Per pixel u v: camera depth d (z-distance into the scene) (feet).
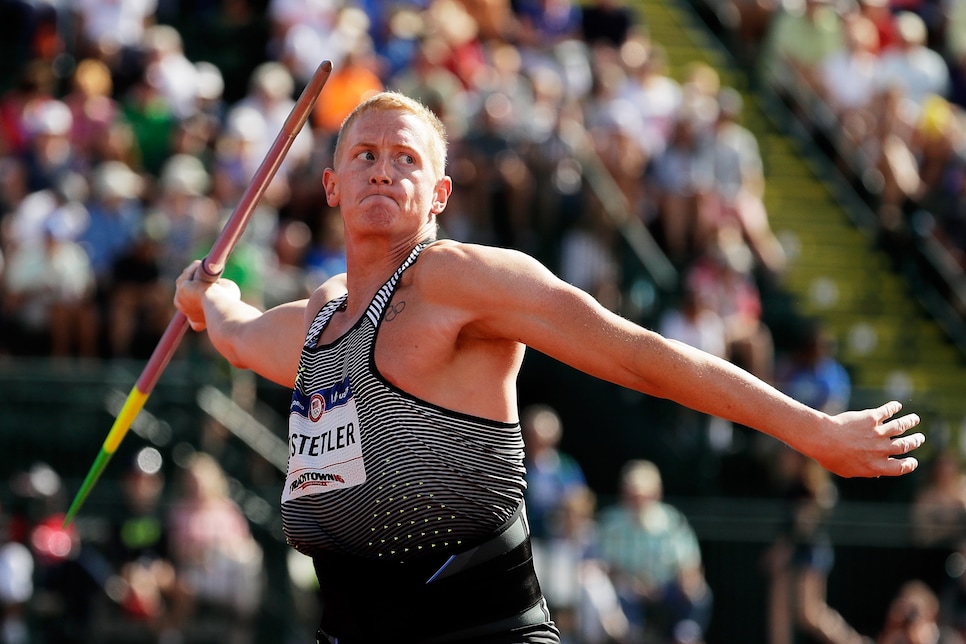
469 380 37.91
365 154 39.42
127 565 99.91
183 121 136.15
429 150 39.58
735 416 36.68
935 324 148.87
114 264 119.34
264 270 120.78
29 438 105.91
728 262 131.54
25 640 98.17
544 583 101.55
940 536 106.32
